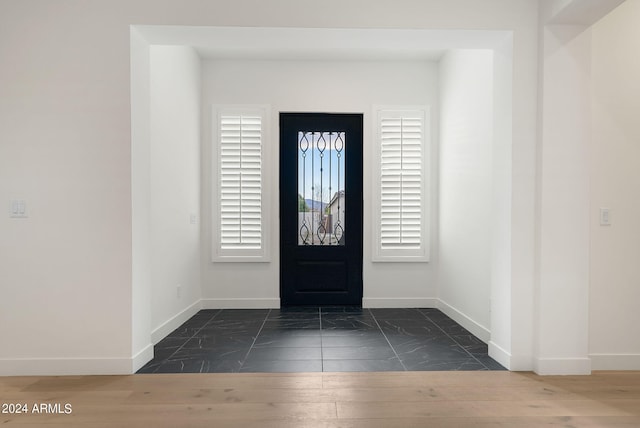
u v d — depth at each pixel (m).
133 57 2.78
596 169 2.87
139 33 2.85
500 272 2.99
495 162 3.04
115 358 2.76
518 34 2.81
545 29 2.77
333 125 4.87
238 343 3.47
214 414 2.21
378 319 4.31
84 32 2.72
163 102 3.63
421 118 4.84
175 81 3.92
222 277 4.79
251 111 4.76
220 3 2.75
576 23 2.77
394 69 4.85
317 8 2.77
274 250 4.81
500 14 2.80
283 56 4.68
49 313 2.74
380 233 4.85
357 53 4.60
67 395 2.44
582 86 2.79
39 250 2.73
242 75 4.77
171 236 3.84
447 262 4.52
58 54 2.72
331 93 4.82
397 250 4.86
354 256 4.91
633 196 2.88
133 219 2.78
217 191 4.74
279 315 4.47
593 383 2.63
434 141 4.86
